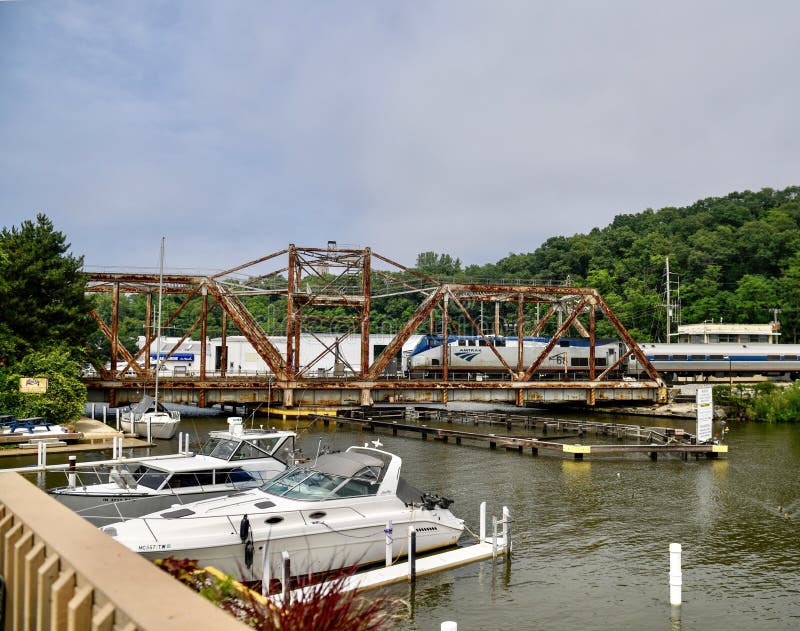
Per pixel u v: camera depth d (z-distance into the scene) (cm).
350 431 5409
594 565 1986
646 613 1652
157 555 1534
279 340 8906
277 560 1669
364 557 1828
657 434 4631
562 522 2483
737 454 4297
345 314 15175
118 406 5947
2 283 4828
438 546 2017
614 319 7631
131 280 6181
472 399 7094
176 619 332
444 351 7050
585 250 18450
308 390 6519
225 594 713
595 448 3925
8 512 582
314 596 571
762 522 2523
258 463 2338
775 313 12469
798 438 5231
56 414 4369
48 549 477
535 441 4166
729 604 1719
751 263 16712
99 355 6188
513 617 1596
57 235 5328
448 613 1602
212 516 1648
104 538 476
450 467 3688
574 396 7444
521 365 7300
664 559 2062
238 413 6750
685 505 2791
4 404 4231
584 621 1589
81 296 5362
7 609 538
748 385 7331
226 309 6469
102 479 2984
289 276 6500
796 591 1814
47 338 5006
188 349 10725
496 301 7981
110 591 369
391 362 8812
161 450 3994
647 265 17212
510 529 2027
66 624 418
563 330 7456
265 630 552
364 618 585
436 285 7019
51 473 3133
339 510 1798
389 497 1905
